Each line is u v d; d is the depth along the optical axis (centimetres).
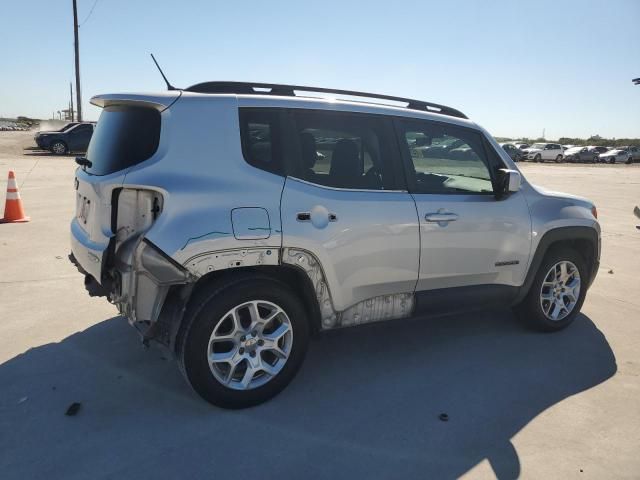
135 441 281
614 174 2859
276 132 324
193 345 295
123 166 307
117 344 398
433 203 370
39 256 632
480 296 401
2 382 338
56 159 2172
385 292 359
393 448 283
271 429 296
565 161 4538
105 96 329
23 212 845
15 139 3828
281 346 330
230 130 310
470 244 386
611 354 413
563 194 458
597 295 567
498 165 420
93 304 480
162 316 307
